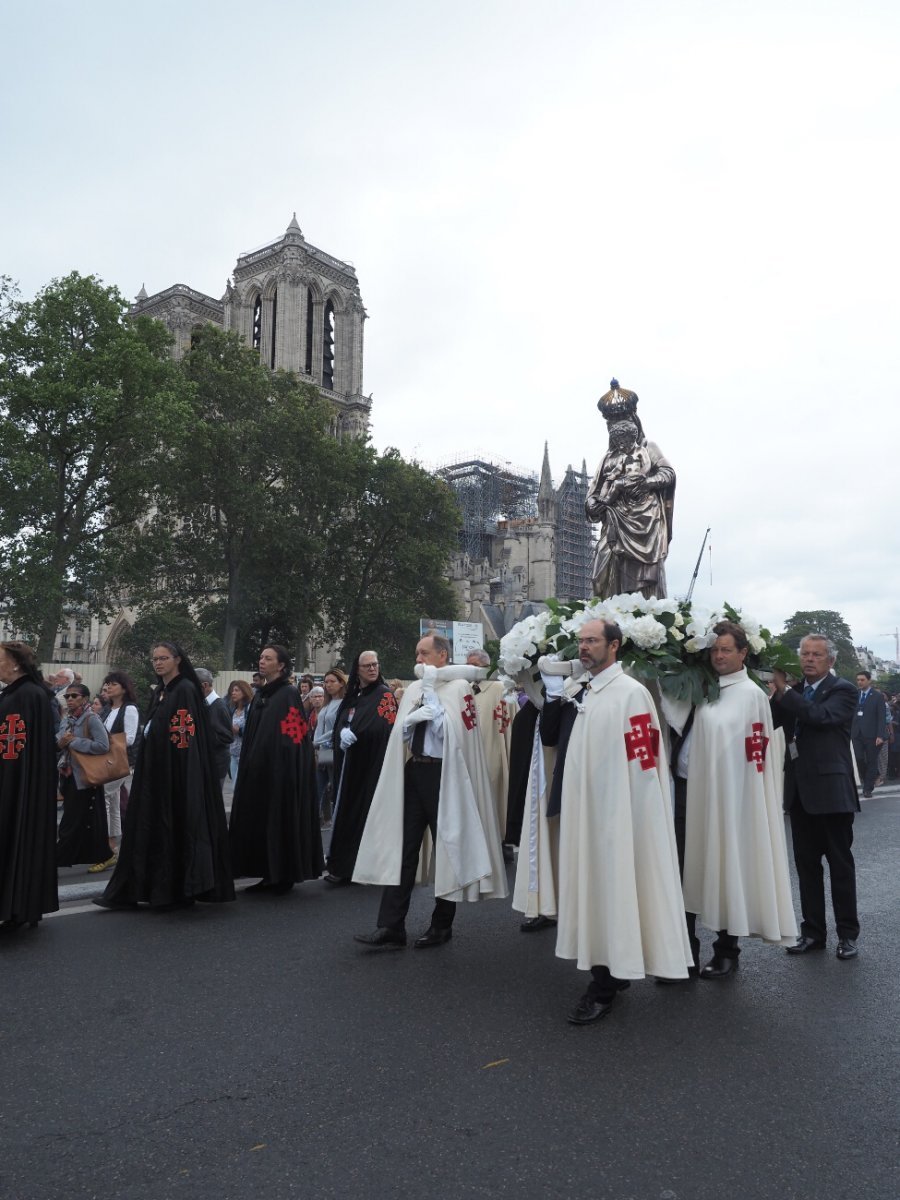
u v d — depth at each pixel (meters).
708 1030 5.12
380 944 6.87
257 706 9.19
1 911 7.00
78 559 37.94
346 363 83.06
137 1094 4.25
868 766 17.69
